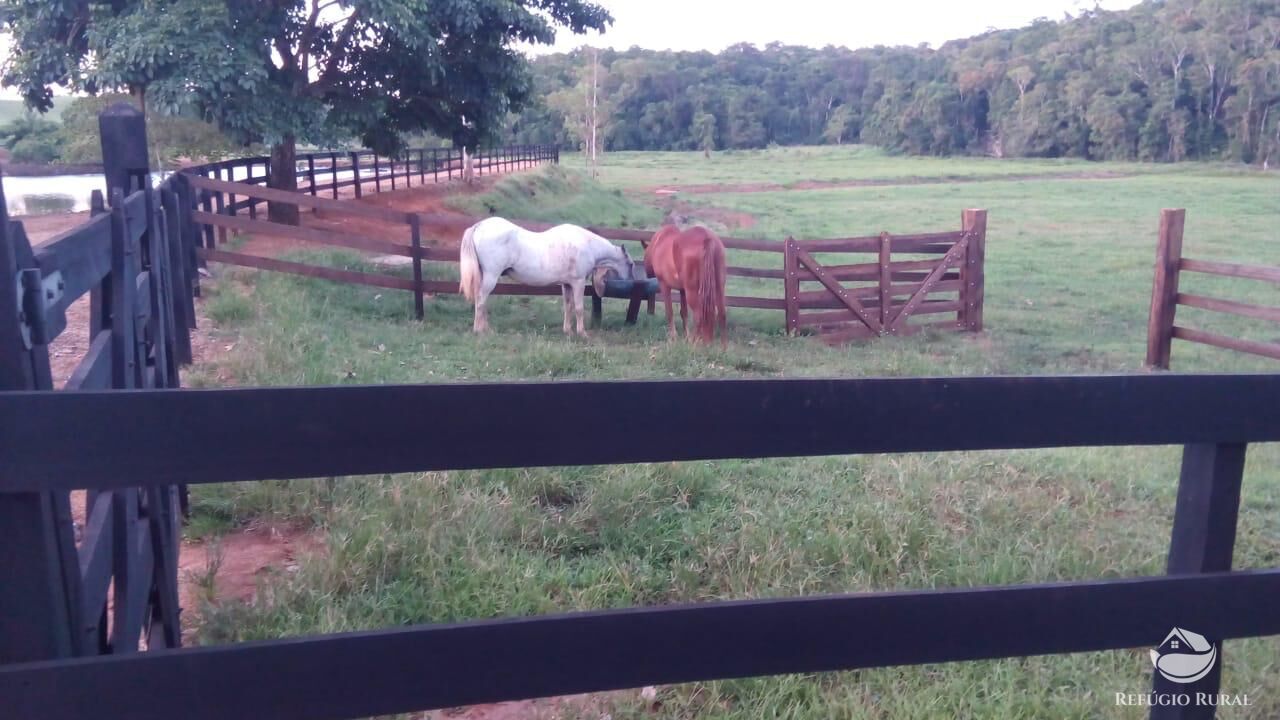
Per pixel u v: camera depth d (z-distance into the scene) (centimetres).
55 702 164
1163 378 197
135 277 324
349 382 692
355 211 1097
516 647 183
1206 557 209
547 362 837
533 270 1065
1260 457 659
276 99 1540
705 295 1017
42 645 165
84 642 189
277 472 168
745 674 194
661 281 1088
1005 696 318
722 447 184
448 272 1379
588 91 6162
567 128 7344
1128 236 2642
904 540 424
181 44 1378
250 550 429
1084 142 7512
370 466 171
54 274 199
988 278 1798
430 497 447
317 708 176
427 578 385
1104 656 350
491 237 1045
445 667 181
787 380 184
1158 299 974
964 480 534
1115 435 198
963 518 477
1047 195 4416
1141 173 6122
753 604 192
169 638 325
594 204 3288
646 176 6138
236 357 710
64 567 181
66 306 212
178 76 1372
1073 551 423
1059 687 330
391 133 1988
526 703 321
